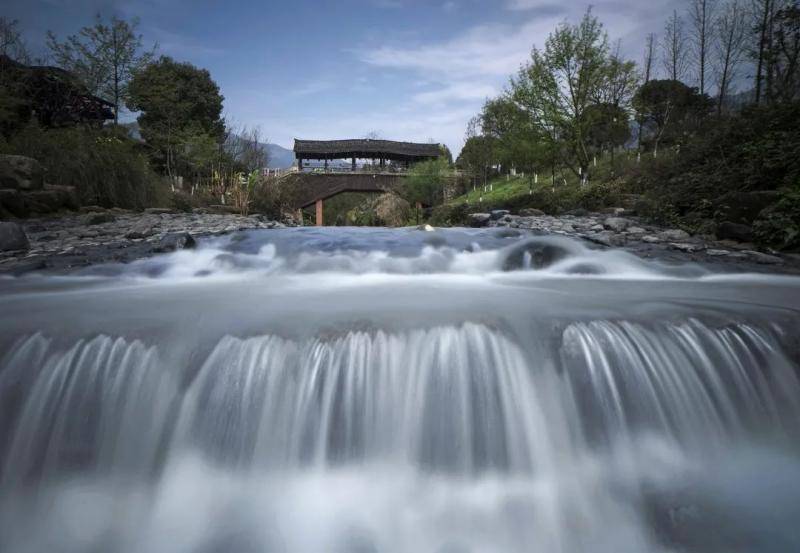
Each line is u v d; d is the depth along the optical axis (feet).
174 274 24.25
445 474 11.39
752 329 13.80
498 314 14.34
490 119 164.96
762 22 78.95
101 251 30.17
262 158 162.09
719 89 96.94
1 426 11.87
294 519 10.34
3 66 80.28
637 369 12.56
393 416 11.71
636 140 123.24
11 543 10.25
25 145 56.24
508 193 150.92
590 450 11.79
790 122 48.19
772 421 12.72
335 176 184.75
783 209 33.68
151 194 69.56
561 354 12.71
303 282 22.41
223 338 12.50
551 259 27.40
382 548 9.71
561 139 102.53
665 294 19.07
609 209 64.85
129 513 10.77
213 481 11.23
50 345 12.65
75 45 89.56
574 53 93.97
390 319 13.76
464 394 11.94
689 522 10.03
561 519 10.39
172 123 119.03
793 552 9.23
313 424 11.55
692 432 12.15
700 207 44.57
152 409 11.91
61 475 11.55
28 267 24.95
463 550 9.66
